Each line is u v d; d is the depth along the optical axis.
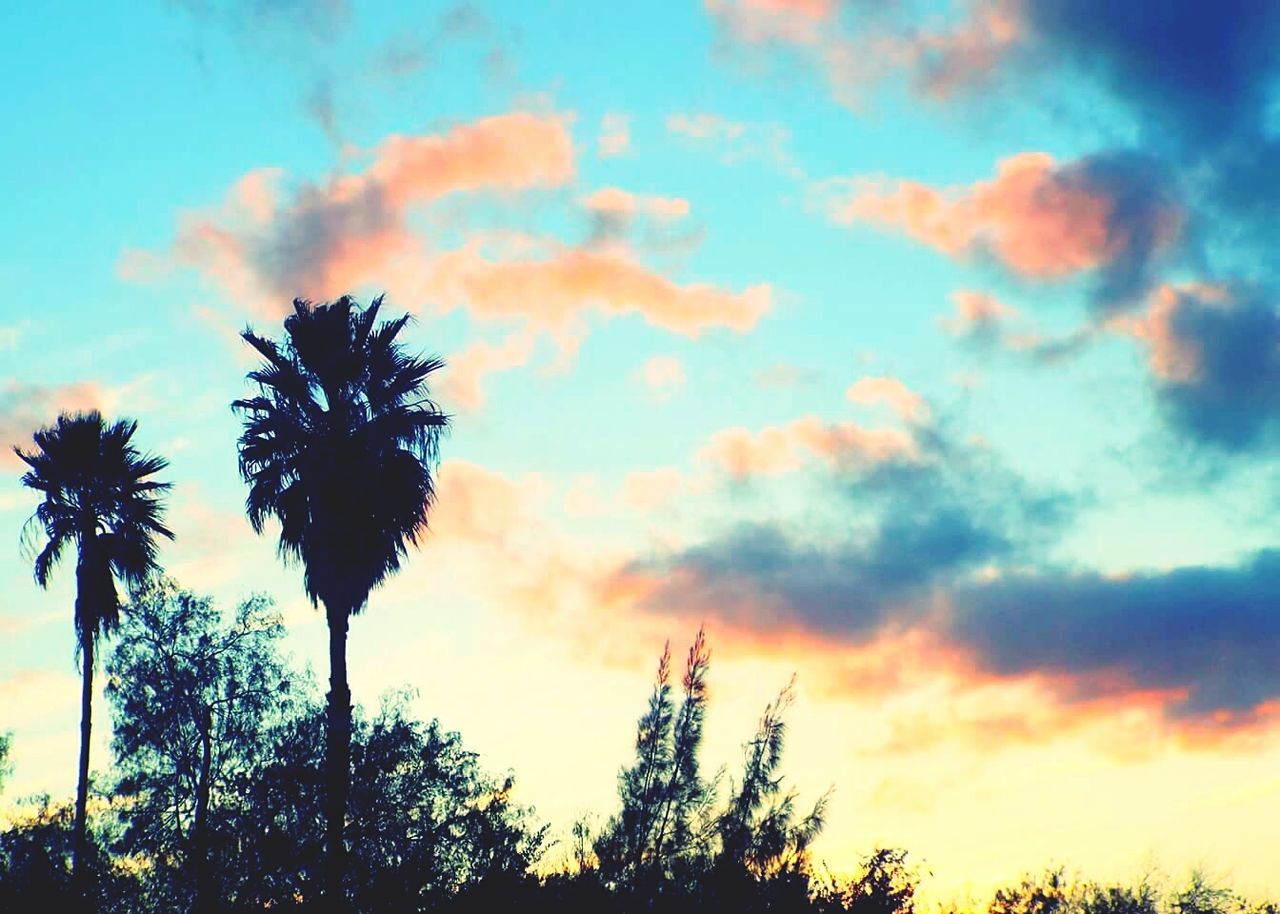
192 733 36.53
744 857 22.33
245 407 32.94
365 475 31.81
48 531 39.00
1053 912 33.56
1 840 33.44
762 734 22.58
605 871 23.30
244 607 38.66
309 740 33.56
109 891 32.72
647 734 22.81
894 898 25.95
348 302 33.84
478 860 30.19
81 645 37.62
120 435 40.28
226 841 31.33
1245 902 33.78
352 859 30.17
